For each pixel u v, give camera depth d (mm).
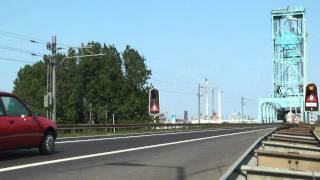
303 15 106375
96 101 97375
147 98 101688
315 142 17344
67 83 96938
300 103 102562
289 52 107062
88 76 97750
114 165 14164
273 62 107875
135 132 46500
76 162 14445
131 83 100625
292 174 7797
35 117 15305
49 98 47281
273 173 7906
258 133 44219
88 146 20750
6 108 14086
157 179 11750
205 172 13328
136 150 19672
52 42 49406
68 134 37812
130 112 98438
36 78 105500
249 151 11102
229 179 7617
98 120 99000
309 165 10172
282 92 107000
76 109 97750
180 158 17094
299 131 28844
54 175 11719
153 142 25312
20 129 14367
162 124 58969
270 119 109812
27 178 11148
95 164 14219
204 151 20375
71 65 97875
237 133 43938
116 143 23516
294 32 107062
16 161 14016
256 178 8000
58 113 95688
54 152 17125
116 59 100125
